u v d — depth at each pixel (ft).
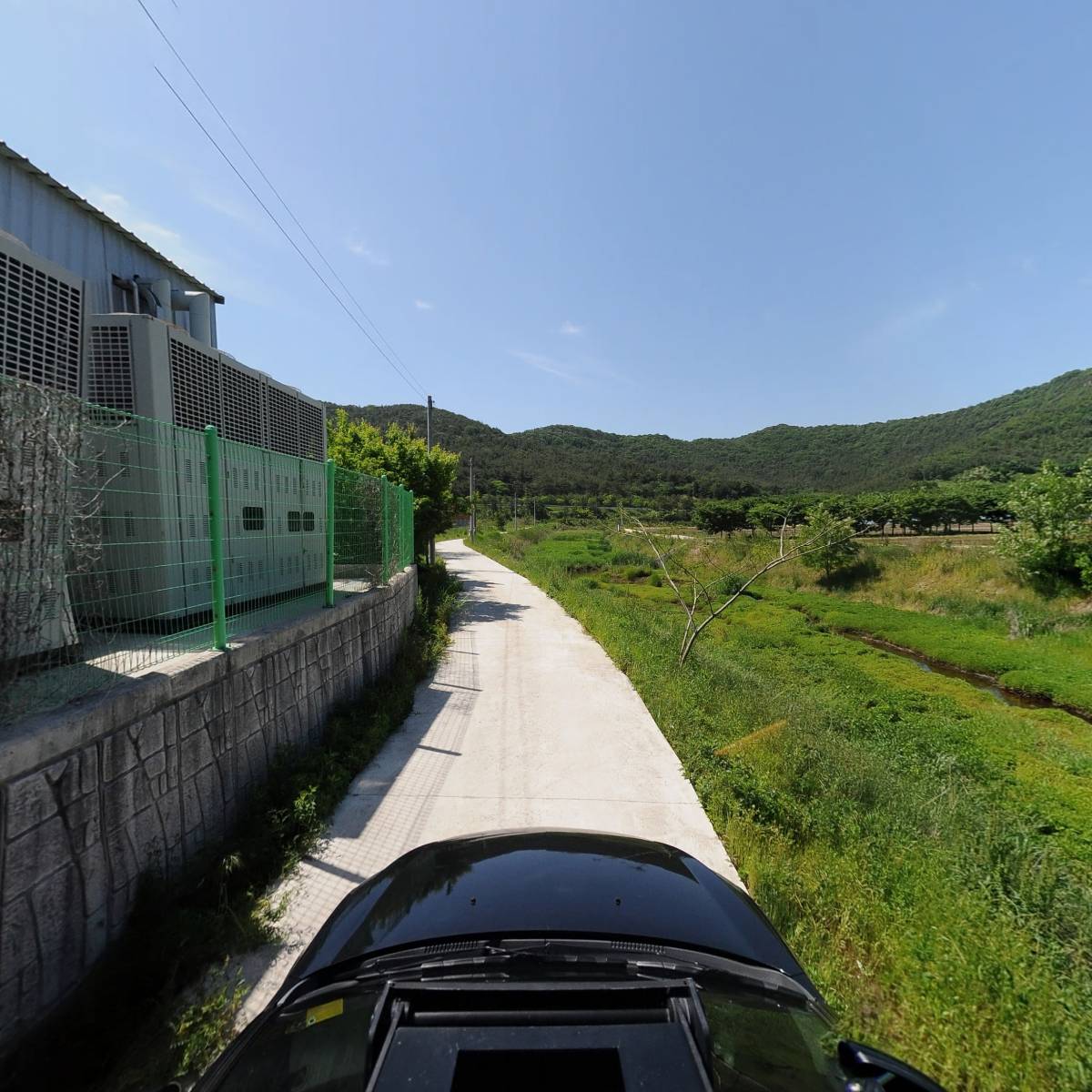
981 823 14.90
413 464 45.68
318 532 19.39
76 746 7.25
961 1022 7.34
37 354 9.70
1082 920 10.65
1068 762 21.56
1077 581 51.11
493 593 50.26
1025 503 55.16
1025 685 33.94
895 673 34.24
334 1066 4.19
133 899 8.28
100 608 9.26
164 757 9.07
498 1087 3.60
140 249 16.62
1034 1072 6.74
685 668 25.49
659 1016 4.24
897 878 10.82
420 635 28.89
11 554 6.92
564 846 7.84
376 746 16.15
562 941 5.63
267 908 9.19
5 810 6.22
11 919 6.28
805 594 65.67
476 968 5.17
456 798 13.75
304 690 14.76
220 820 10.69
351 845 11.46
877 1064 4.28
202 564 13.28
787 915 9.60
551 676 24.80
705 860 11.57
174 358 12.84
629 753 16.88
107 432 8.73
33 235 13.08
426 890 6.70
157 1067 6.35
